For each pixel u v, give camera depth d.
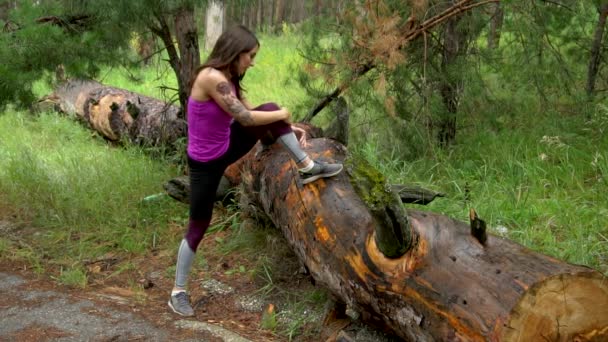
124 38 6.27
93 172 6.75
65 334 3.78
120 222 5.68
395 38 5.70
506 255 2.96
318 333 3.93
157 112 7.62
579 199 5.32
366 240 3.42
